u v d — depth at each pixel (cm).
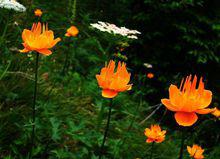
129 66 612
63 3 657
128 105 431
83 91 407
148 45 616
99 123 323
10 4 276
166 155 369
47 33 158
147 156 338
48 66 413
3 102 269
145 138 381
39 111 283
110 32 395
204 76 625
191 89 123
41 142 271
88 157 263
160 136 221
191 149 250
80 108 360
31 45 156
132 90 548
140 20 630
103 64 507
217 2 619
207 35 611
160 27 613
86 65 531
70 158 257
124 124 370
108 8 752
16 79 298
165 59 614
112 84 139
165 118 561
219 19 612
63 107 329
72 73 435
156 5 596
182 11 604
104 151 293
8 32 354
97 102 329
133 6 656
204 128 527
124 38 404
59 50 523
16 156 251
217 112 401
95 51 596
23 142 253
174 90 121
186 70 620
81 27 649
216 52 620
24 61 327
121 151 304
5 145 254
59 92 357
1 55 308
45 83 339
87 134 271
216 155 439
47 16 555
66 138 297
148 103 554
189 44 605
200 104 119
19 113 271
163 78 582
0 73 277
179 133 500
